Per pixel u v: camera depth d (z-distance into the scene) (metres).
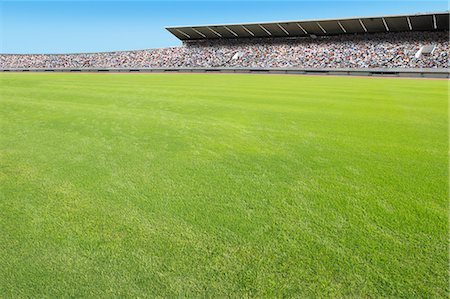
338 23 43.94
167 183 5.62
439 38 42.81
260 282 3.21
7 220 4.39
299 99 16.09
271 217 4.44
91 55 62.75
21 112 12.50
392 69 37.00
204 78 35.03
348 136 8.65
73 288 3.14
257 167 6.36
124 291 3.10
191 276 3.30
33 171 6.21
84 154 7.24
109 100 15.95
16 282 3.21
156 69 51.00
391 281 3.21
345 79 32.66
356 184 5.51
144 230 4.14
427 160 6.72
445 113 11.99
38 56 63.94
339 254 3.62
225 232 4.08
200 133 9.03
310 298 3.01
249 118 11.11
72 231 4.12
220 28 50.91
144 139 8.44
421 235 3.97
